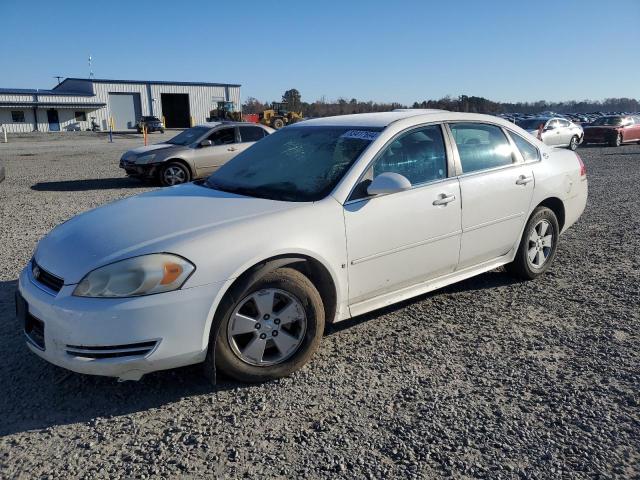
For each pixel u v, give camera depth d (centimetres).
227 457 265
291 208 346
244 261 313
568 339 392
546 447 270
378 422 293
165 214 347
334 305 363
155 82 6034
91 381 338
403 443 274
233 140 1336
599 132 2448
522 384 330
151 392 325
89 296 291
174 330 297
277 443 276
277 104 5284
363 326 417
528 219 493
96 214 372
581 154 2055
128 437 282
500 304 459
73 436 283
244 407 309
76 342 289
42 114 5462
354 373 346
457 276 445
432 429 286
